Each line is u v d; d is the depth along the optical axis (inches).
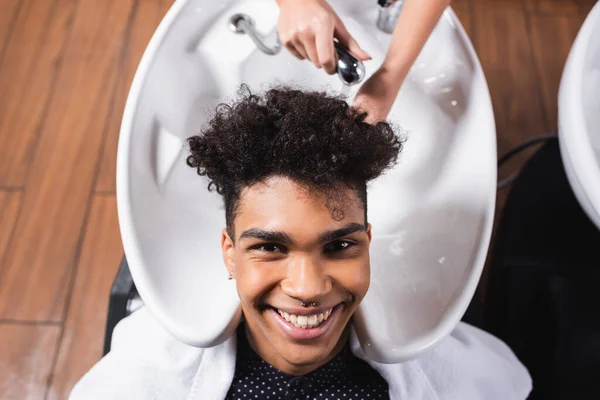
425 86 35.9
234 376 30.3
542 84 62.8
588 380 39.9
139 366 31.5
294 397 30.5
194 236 32.1
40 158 58.0
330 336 24.3
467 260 30.3
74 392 31.8
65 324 52.0
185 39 35.0
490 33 64.9
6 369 50.3
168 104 33.3
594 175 31.1
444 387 32.7
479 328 41.8
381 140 23.0
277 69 37.2
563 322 41.1
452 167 33.6
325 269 22.4
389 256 33.3
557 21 65.8
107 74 62.1
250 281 22.6
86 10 64.9
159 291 28.5
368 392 30.9
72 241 54.9
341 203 21.7
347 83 29.9
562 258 45.1
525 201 47.1
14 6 65.0
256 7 36.8
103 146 58.9
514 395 35.8
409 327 29.6
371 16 37.4
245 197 22.0
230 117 22.5
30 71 61.9
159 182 32.0
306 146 20.9
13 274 53.4
